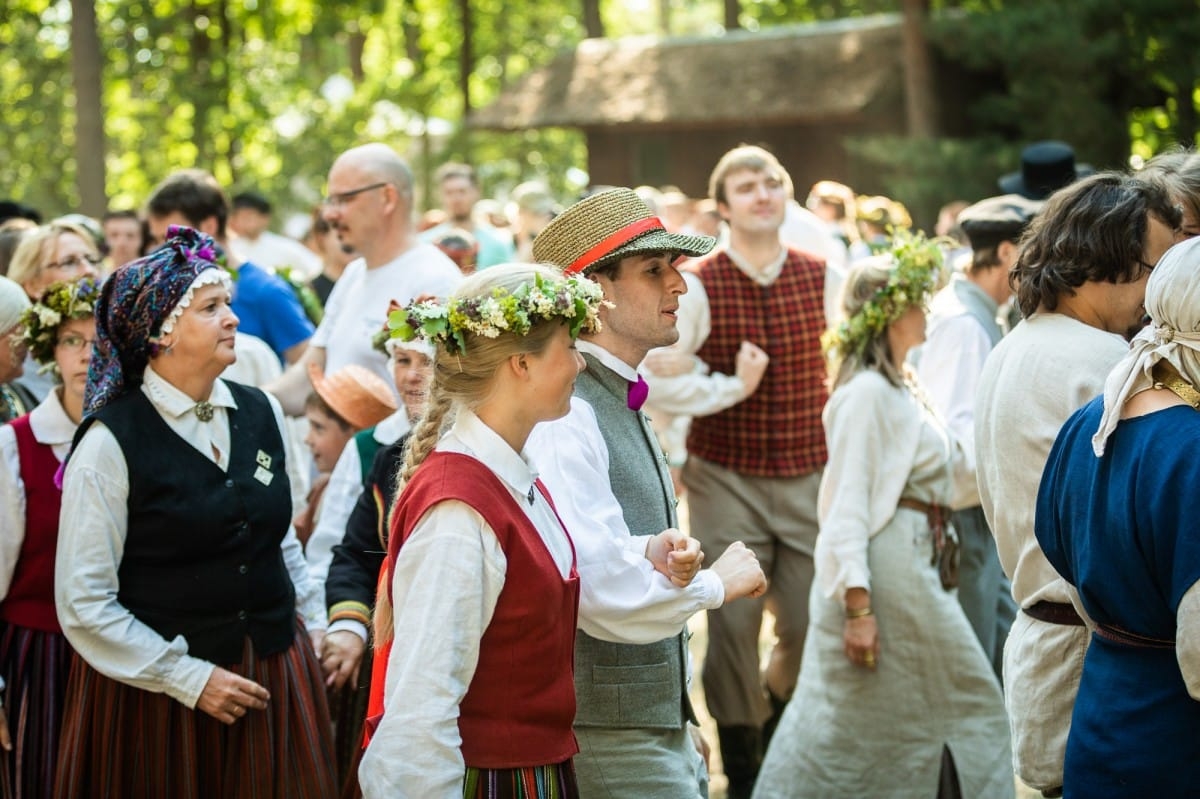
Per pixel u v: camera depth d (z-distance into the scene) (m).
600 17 26.72
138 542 3.08
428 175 23.84
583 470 2.71
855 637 3.93
